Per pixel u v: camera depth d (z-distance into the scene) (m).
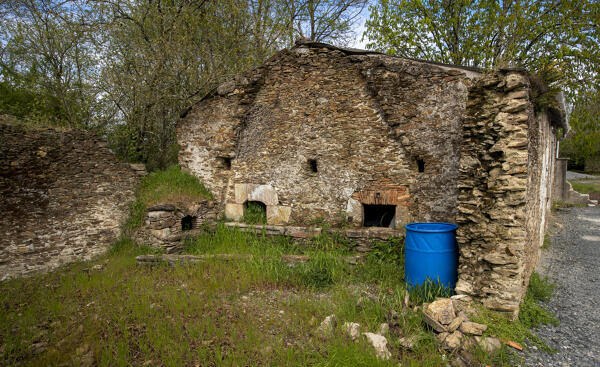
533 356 3.55
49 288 5.44
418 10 14.02
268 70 7.54
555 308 4.72
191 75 10.93
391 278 5.40
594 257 7.20
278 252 6.48
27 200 6.30
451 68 5.93
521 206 4.14
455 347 3.51
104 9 10.16
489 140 4.48
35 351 3.53
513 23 12.13
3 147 6.07
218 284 5.16
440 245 4.60
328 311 4.27
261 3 13.64
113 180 7.53
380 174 6.57
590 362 3.45
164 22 10.44
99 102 10.42
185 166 8.83
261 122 7.75
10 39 10.34
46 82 10.51
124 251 7.14
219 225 7.82
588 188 18.38
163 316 4.18
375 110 6.55
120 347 3.40
